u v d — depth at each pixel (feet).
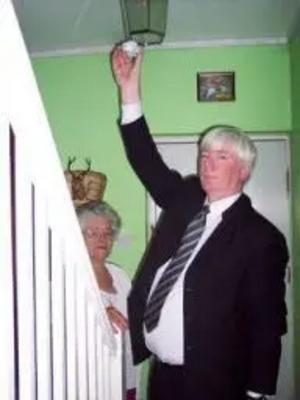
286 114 9.71
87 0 7.75
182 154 9.98
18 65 2.17
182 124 9.84
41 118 2.44
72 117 10.07
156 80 9.90
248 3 8.01
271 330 6.07
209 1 7.90
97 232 7.78
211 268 6.28
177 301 6.32
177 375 6.40
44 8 8.02
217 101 9.80
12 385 2.48
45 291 2.86
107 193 9.98
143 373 9.47
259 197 9.87
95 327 4.45
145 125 7.56
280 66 9.72
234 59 9.79
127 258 9.87
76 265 3.57
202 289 6.24
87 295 4.08
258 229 6.39
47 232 2.87
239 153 6.61
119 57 7.38
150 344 6.64
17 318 2.61
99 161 10.01
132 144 7.57
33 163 2.59
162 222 7.24
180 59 9.87
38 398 2.93
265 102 9.75
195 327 6.22
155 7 6.86
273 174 9.89
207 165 6.65
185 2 7.92
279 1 7.94
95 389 4.39
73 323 3.56
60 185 2.84
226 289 6.23
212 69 9.81
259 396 6.03
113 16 8.39
